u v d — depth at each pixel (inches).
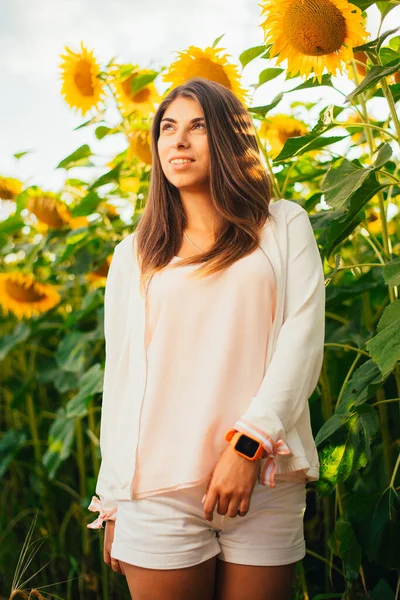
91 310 105.7
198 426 53.3
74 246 106.1
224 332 53.7
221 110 57.2
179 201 59.0
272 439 49.4
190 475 52.6
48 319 131.0
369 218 105.0
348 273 107.0
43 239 116.2
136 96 88.4
